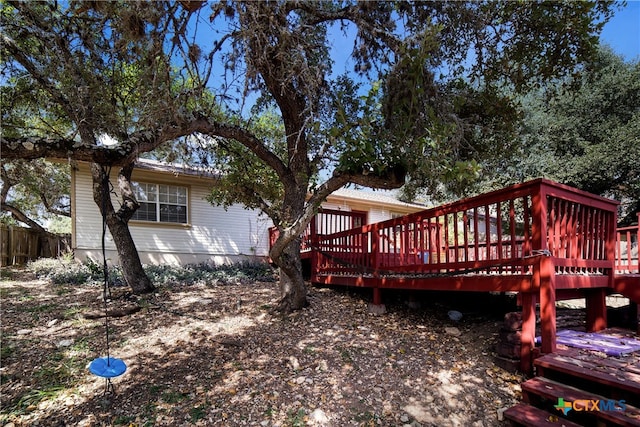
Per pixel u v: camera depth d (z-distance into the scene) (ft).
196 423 9.51
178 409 10.08
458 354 13.35
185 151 18.80
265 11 12.00
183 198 37.78
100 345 14.11
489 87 17.10
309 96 13.83
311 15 14.70
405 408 10.27
